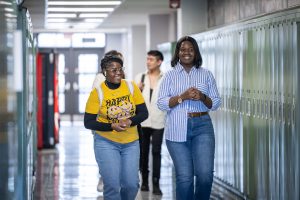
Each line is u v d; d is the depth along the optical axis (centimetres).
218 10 1236
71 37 2822
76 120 2702
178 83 671
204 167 645
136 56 2348
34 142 1126
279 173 704
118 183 621
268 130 742
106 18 1959
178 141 655
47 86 1588
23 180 602
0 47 398
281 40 688
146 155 951
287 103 671
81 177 1131
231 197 901
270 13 740
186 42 670
